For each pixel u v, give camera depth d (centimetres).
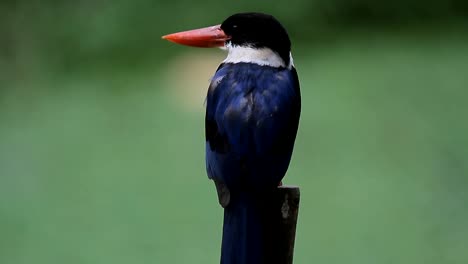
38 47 2303
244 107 511
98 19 2366
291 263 496
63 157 1516
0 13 2298
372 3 2364
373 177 1300
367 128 1546
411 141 1475
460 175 1281
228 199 493
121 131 1658
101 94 1958
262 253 484
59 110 1862
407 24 2364
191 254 1041
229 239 488
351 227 1120
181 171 1371
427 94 1736
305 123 1598
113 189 1311
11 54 2275
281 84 530
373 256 1021
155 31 2344
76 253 1077
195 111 1775
